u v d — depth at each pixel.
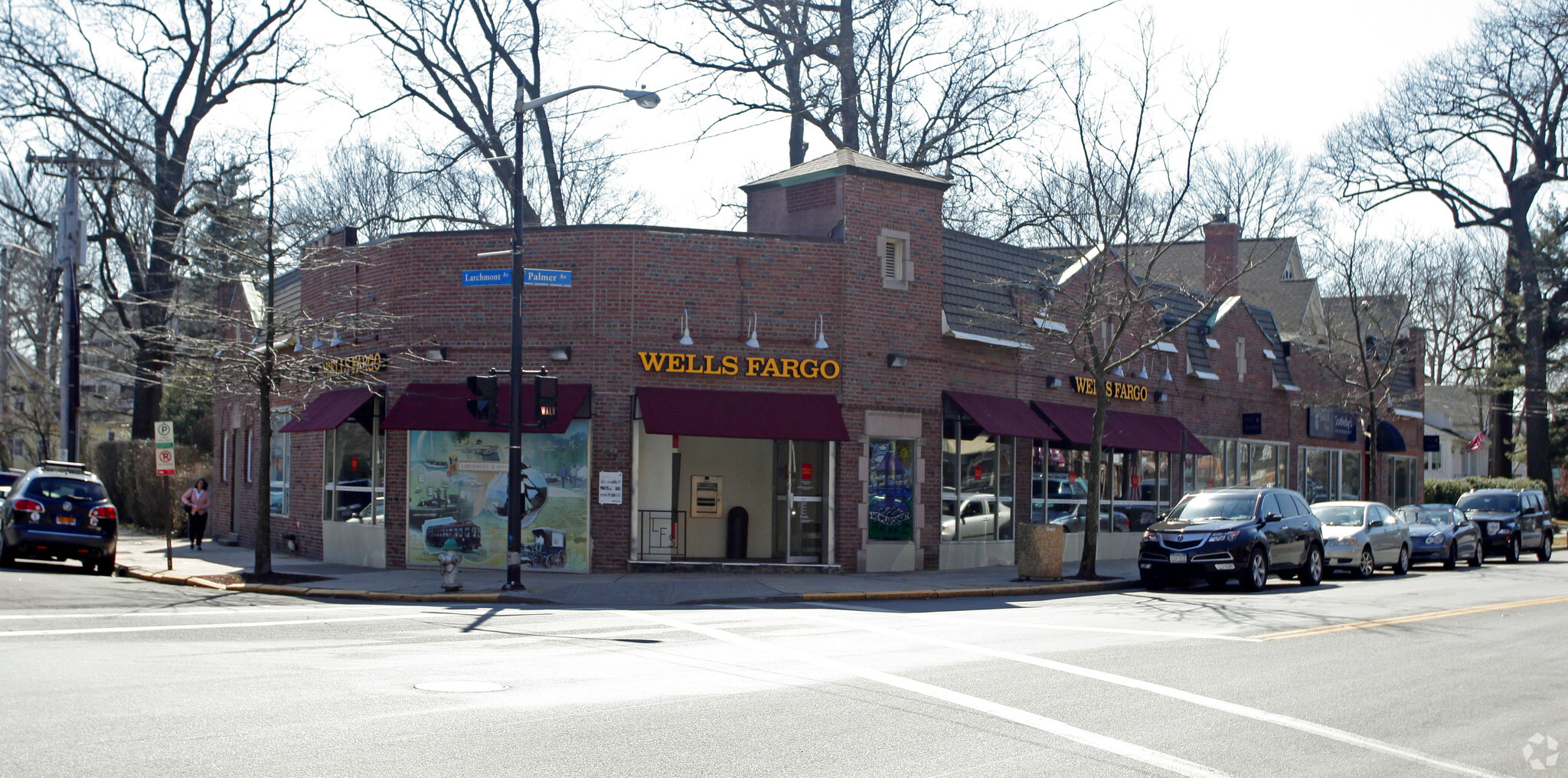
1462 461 74.50
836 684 10.70
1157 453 31.67
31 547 21.55
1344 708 10.30
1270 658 13.05
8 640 12.27
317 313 26.38
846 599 19.92
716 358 23.00
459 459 23.03
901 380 24.44
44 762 7.10
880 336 24.17
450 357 23.14
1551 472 51.81
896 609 18.33
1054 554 23.02
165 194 36.88
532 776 7.17
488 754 7.65
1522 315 49.16
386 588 19.72
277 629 14.01
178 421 47.56
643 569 22.50
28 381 52.12
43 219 39.75
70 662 10.83
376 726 8.36
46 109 35.72
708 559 24.22
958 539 25.64
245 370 21.62
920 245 24.95
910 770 7.65
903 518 24.45
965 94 37.12
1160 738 8.86
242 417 31.00
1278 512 23.22
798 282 23.58
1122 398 30.19
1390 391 41.88
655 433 22.23
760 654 12.57
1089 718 9.48
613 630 14.60
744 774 7.41
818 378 23.59
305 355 25.98
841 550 23.70
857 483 23.83
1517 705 10.54
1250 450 35.47
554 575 22.02
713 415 22.53
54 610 15.37
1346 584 24.53
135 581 20.97
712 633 14.39
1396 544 27.44
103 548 22.19
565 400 22.41
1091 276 26.36
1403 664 12.81
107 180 35.84
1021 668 11.85
